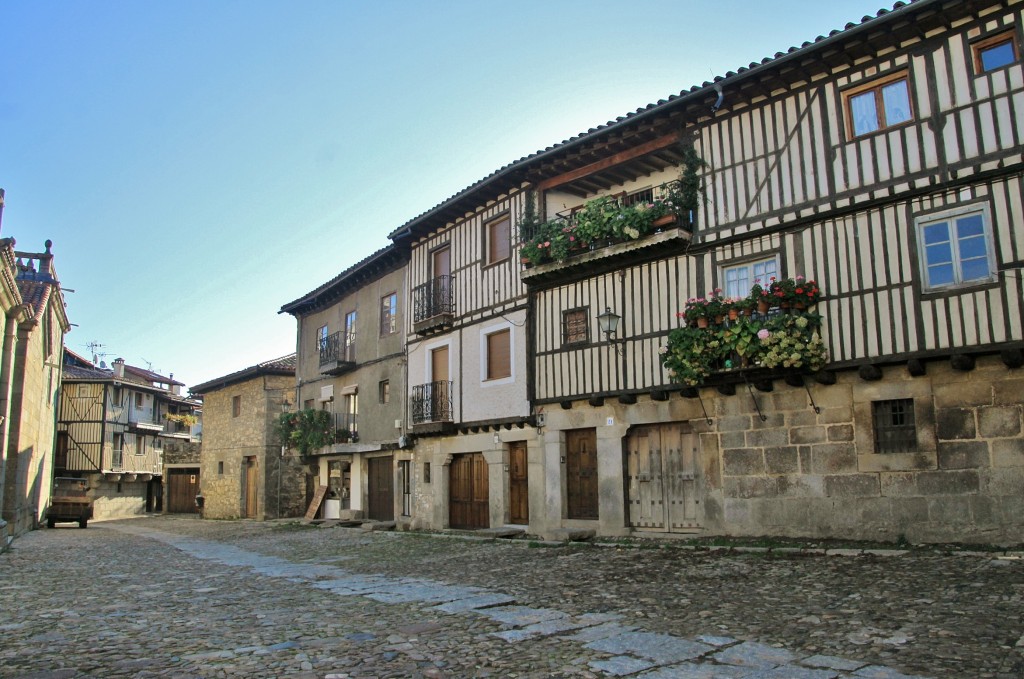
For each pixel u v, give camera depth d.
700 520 13.91
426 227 20.75
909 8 10.85
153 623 7.86
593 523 15.55
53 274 28.81
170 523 32.25
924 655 5.67
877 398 11.55
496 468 17.89
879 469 11.42
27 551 17.81
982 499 10.45
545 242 16.11
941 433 10.90
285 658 6.11
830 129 12.37
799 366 11.98
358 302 25.12
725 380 13.01
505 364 17.89
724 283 13.55
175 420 48.88
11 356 19.98
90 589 10.79
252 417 32.00
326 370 25.59
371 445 23.12
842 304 11.90
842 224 12.08
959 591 7.64
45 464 29.78
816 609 7.32
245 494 32.12
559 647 6.32
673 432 14.56
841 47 11.90
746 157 13.35
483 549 14.83
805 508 12.16
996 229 10.55
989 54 10.91
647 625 7.07
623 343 15.02
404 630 7.12
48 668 5.91
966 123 10.95
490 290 18.39
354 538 19.39
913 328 11.15
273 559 15.18
